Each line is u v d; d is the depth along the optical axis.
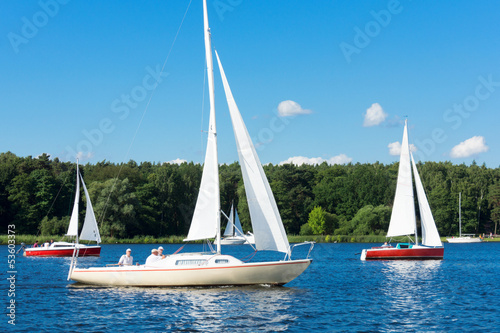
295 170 121.88
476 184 122.19
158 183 102.06
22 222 89.69
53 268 39.81
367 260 49.59
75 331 17.22
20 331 17.22
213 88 26.28
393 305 22.16
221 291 24.95
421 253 48.97
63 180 95.88
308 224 104.31
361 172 112.50
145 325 18.05
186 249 69.94
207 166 26.06
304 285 28.78
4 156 120.31
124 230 87.12
